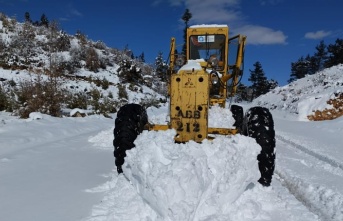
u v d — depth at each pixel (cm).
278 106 1792
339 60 3050
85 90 1631
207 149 284
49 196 300
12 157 447
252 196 305
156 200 236
